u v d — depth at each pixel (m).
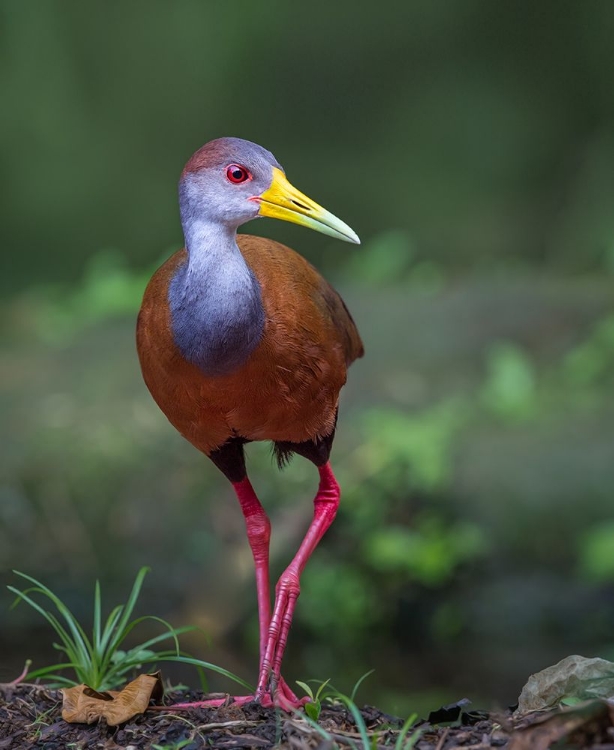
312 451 6.95
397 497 12.46
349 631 11.82
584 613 11.66
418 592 12.03
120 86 27.22
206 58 27.41
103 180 26.75
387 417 13.45
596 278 18.30
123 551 12.41
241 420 6.48
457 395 14.51
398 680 10.34
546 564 12.11
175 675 9.88
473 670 10.67
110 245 26.34
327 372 6.52
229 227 6.24
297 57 27.61
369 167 27.31
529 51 26.95
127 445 13.41
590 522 12.27
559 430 13.63
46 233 26.17
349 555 12.20
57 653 10.24
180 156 27.39
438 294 17.42
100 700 5.88
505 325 16.14
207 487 12.82
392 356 15.58
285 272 6.47
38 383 15.28
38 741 5.63
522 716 5.45
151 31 27.17
